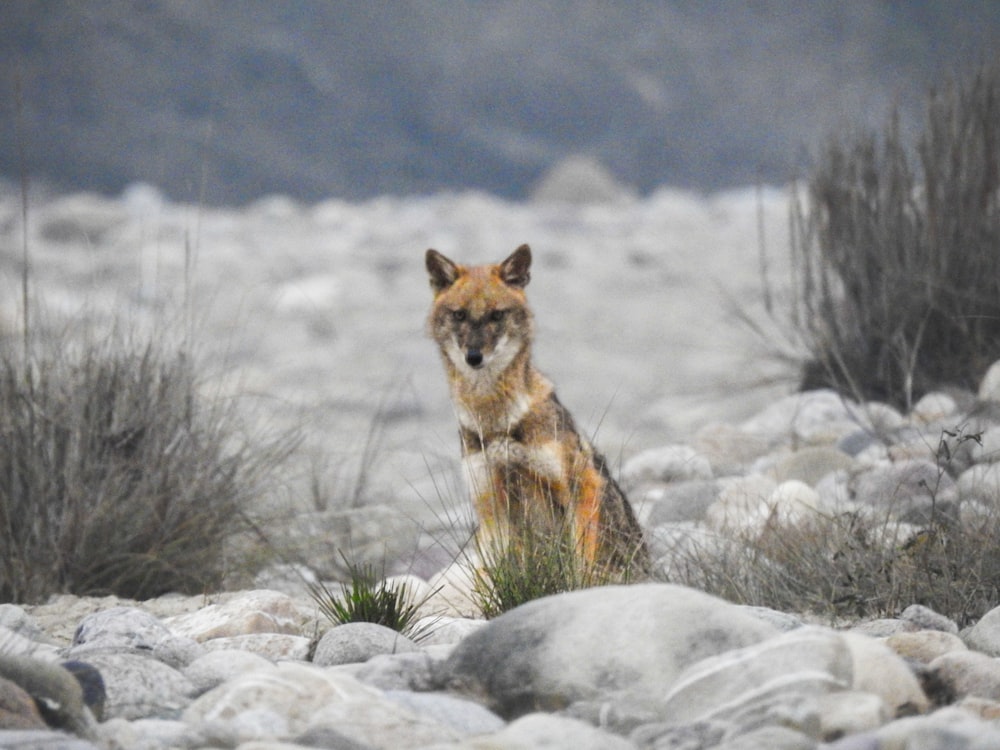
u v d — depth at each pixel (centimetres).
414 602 1834
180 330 2470
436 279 2117
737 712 1113
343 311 7156
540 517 1978
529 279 2106
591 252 9581
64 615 1861
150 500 2086
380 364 5631
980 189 2856
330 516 2366
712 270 8181
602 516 2014
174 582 2089
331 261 8788
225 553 2161
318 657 1445
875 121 3409
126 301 3112
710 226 10544
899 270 2923
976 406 2569
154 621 1576
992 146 2877
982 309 2845
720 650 1204
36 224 9888
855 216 3020
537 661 1227
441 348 2069
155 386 2223
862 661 1184
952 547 1752
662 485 2719
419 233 10506
